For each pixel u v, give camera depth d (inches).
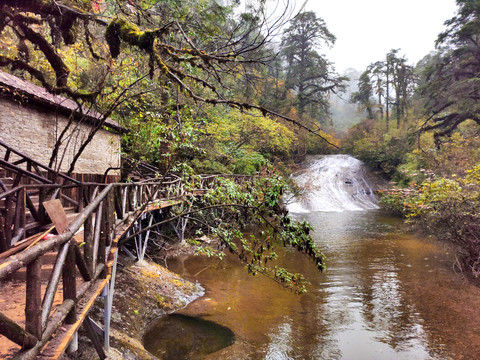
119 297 258.7
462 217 405.4
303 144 1178.6
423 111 1204.5
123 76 254.7
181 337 236.1
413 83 1512.1
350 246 540.4
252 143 823.7
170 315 272.4
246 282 358.0
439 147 903.7
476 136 784.9
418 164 976.3
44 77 222.4
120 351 184.1
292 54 1366.9
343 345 236.5
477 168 418.3
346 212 928.3
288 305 304.8
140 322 246.4
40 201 193.9
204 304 299.7
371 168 1264.8
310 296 327.6
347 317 282.8
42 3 150.3
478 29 847.1
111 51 156.3
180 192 395.5
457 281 370.6
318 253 223.0
